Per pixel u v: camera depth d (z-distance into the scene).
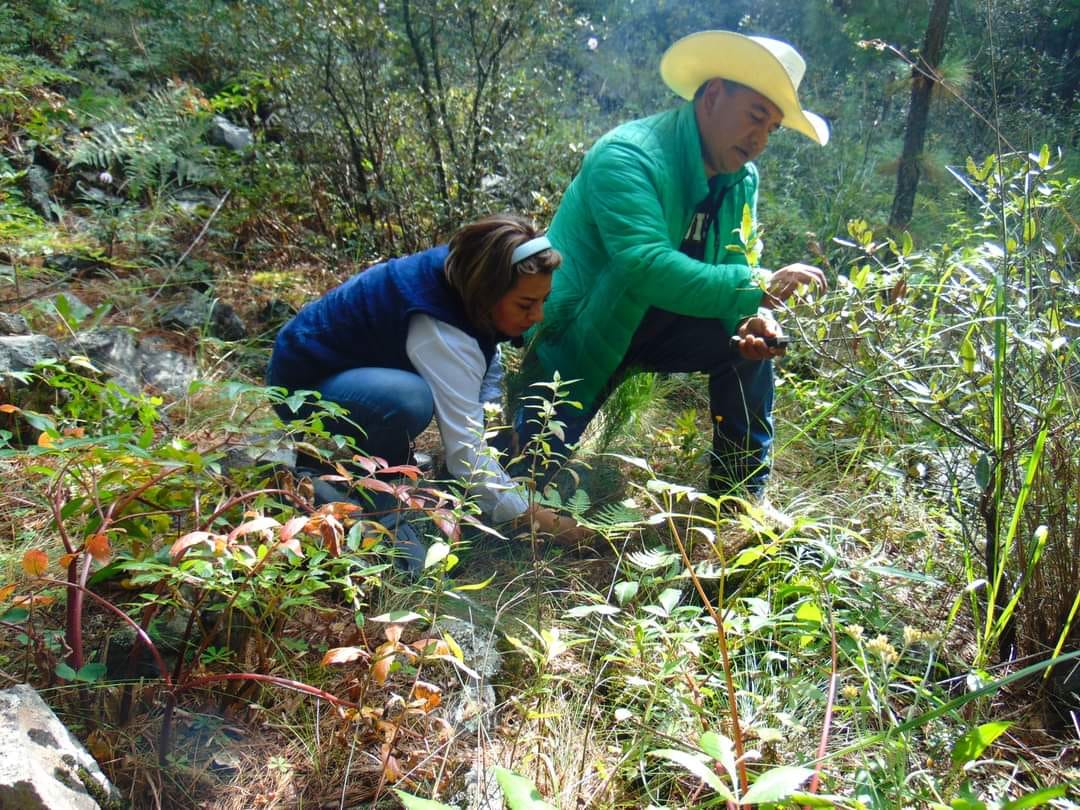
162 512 1.79
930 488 2.74
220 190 4.77
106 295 3.65
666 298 2.71
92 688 1.74
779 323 2.54
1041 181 2.43
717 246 3.05
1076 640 2.11
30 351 2.75
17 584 1.98
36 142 4.55
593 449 3.20
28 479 2.23
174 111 4.79
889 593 2.28
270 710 1.82
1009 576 2.21
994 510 2.12
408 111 4.53
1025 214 2.25
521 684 2.07
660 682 1.85
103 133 4.56
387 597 2.18
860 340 2.61
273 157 4.67
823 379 3.08
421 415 2.43
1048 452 2.16
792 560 2.22
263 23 4.50
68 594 1.68
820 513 2.76
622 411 3.19
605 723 1.93
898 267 2.66
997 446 2.11
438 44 4.51
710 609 1.62
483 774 1.69
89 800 1.43
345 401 2.41
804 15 7.76
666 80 2.98
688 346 2.96
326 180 4.61
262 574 1.74
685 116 2.84
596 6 7.30
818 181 5.80
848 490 2.91
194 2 5.73
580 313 2.94
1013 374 2.21
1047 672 2.02
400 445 2.47
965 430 2.30
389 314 2.44
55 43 5.66
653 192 2.77
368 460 1.88
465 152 4.50
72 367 2.82
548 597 2.37
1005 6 6.93
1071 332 2.36
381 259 4.46
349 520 1.75
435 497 2.43
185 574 1.62
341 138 4.59
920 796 1.55
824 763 1.75
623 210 2.73
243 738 1.78
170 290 3.87
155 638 1.91
